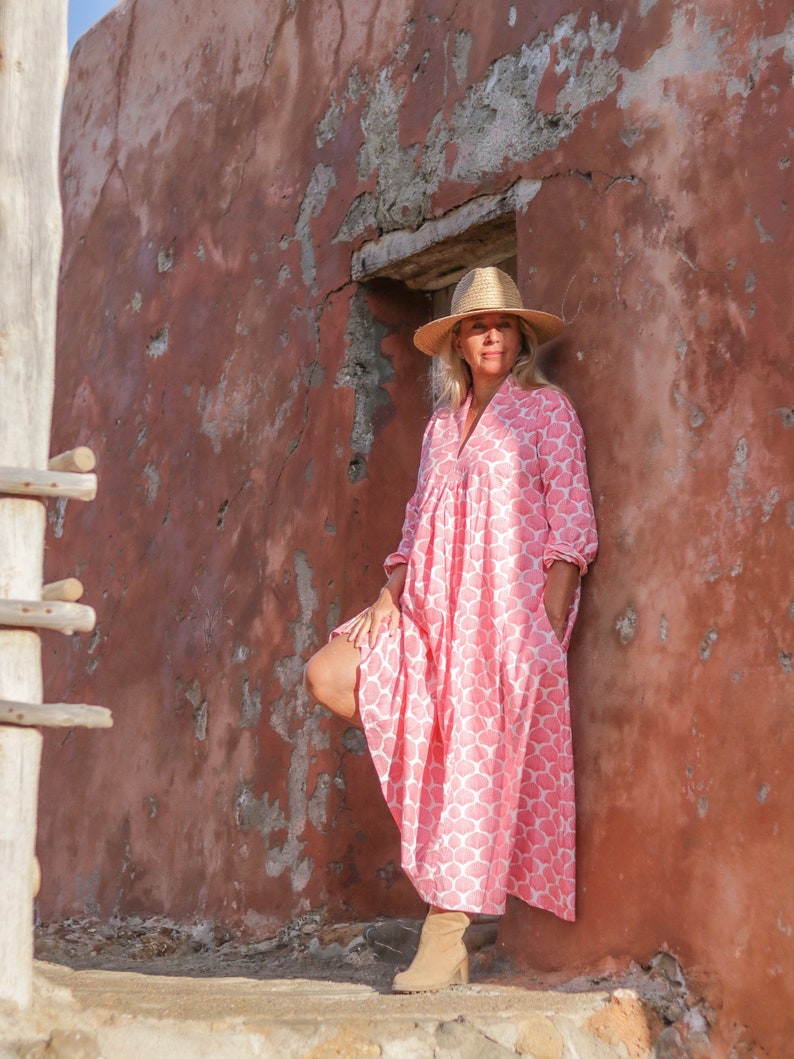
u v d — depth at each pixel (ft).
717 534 10.54
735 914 9.95
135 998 9.89
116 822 18.89
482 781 11.35
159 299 19.95
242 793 16.30
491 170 13.50
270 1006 9.87
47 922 19.62
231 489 17.54
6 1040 8.59
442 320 12.48
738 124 10.79
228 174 18.60
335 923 14.53
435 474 12.44
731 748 10.17
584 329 12.11
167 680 18.26
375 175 15.40
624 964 10.77
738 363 10.55
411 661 11.93
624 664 11.21
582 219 12.28
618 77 12.05
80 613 9.00
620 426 11.59
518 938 11.84
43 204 9.33
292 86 17.35
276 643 16.16
